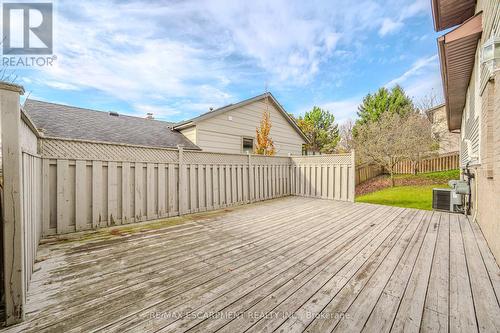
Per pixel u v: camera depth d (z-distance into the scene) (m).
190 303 1.70
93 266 2.35
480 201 3.76
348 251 2.75
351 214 4.92
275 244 3.03
